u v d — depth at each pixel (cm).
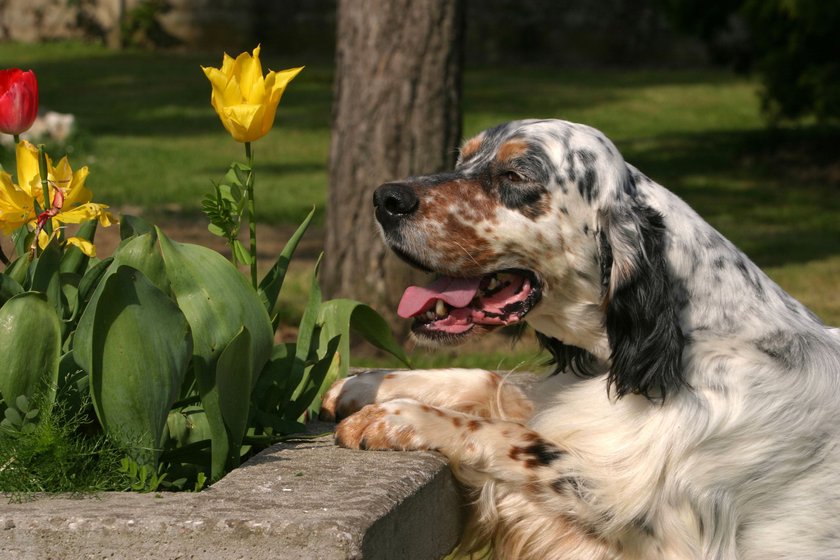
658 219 423
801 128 2383
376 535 307
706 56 3722
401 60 948
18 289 364
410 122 952
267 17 3772
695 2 2109
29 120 379
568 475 403
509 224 428
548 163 427
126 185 1780
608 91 3155
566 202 426
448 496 395
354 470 357
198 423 390
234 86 381
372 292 969
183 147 2244
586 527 402
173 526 296
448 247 427
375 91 952
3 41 3859
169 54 3700
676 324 410
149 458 346
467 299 436
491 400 461
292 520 295
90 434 373
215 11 3741
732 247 442
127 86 3080
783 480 407
